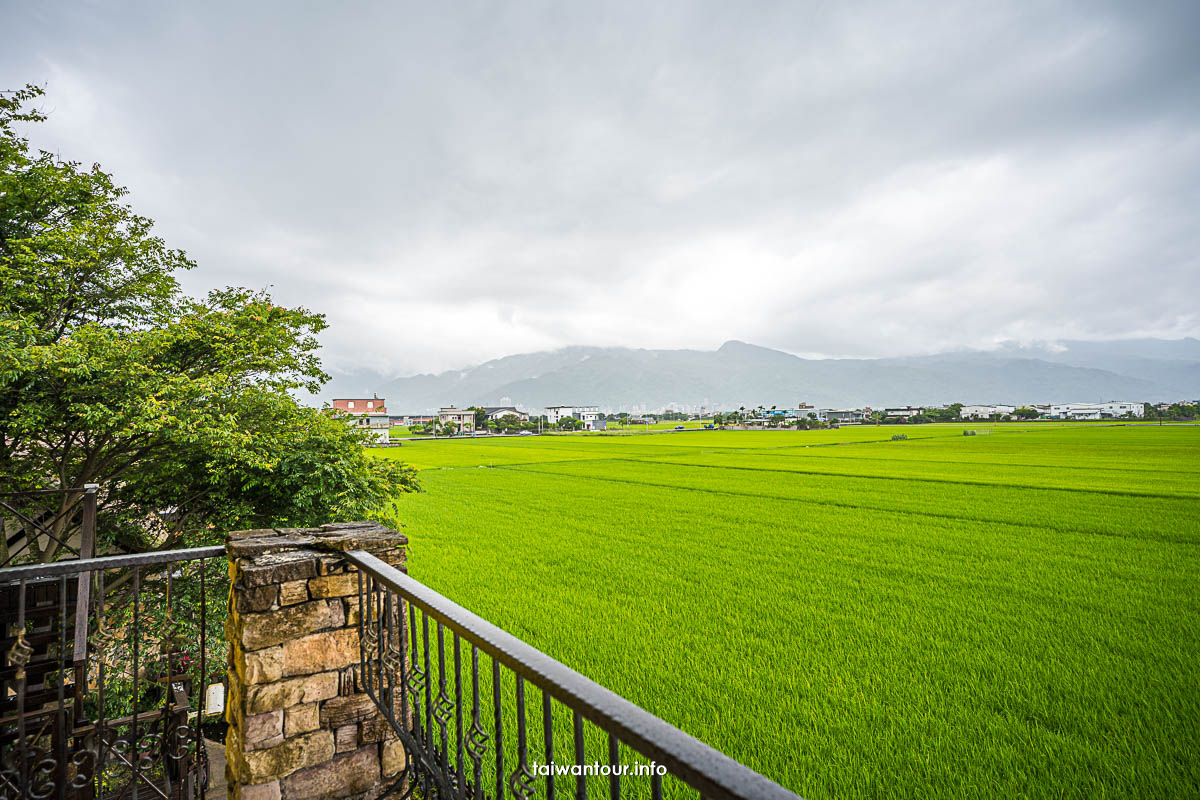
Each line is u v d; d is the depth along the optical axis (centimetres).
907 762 560
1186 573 1320
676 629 957
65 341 804
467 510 2480
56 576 272
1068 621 982
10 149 945
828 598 1138
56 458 950
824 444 8000
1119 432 10025
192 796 491
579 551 1627
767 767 557
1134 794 499
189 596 868
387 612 273
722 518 2217
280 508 1049
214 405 955
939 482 3316
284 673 275
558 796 491
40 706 529
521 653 158
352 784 291
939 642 884
